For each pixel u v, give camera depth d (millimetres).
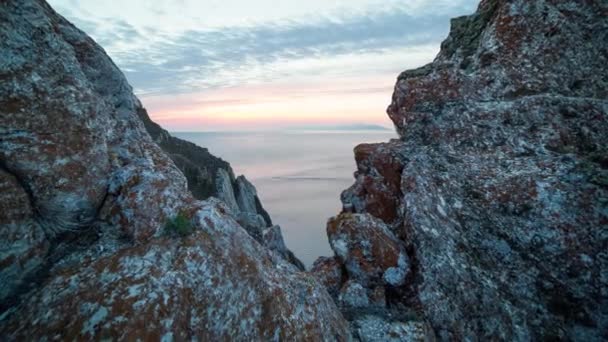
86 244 7449
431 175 14484
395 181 16094
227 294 6609
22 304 5637
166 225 7316
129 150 10383
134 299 5480
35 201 6906
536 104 14516
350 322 10250
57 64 7738
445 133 16234
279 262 9609
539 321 10266
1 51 6562
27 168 6750
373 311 11094
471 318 10656
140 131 12125
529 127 14375
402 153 16297
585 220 11109
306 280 9250
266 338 6652
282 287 8023
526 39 16516
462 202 13453
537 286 10906
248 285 7137
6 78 6566
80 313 5195
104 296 5453
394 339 9695
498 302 10727
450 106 16922
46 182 7070
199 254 6777
